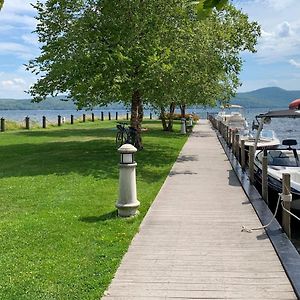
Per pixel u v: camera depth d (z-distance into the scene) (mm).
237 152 18000
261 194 11016
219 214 9195
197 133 35000
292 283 5438
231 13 19469
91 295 5152
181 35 16781
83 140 25984
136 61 16266
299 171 11609
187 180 13477
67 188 11875
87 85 16125
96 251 6711
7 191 11477
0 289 5301
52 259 6359
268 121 13992
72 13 17641
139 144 20719
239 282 5566
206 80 19203
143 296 5156
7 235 7496
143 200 10438
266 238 7492
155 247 7000
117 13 16422
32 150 20891
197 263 6266
